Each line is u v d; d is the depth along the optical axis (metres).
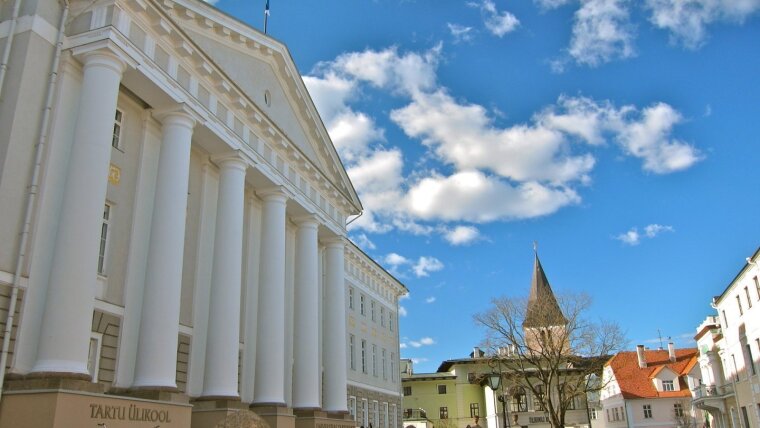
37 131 13.02
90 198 12.67
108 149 13.31
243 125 19.47
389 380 41.91
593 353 41.75
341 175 27.59
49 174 13.10
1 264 11.88
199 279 18.22
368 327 39.34
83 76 13.84
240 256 18.03
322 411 22.00
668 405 63.28
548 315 42.75
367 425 36.12
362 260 38.78
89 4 14.24
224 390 16.39
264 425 4.67
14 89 12.80
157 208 15.34
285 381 22.56
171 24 15.90
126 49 14.29
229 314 17.14
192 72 17.05
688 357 68.12
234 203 18.28
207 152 18.86
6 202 12.17
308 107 24.61
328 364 24.80
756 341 36.09
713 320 48.97
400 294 46.81
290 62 22.83
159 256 14.87
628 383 66.56
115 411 12.18
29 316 12.18
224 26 19.14
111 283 14.80
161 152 16.05
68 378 11.42
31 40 13.20
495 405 59.03
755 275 34.75
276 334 19.66
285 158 22.03
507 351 44.38
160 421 13.32
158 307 14.43
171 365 14.30
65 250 12.20
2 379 11.30
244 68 20.52
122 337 14.75
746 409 39.62
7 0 13.73
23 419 11.02
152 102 16.08
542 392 42.88
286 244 24.22
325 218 25.06
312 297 22.98
